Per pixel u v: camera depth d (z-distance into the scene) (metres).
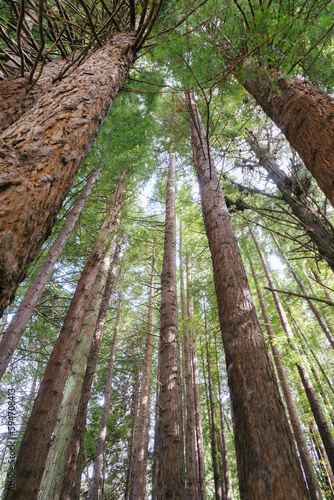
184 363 9.07
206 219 3.68
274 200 6.92
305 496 1.50
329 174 2.29
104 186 7.01
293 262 9.29
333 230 2.40
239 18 2.36
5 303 1.01
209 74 2.65
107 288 8.77
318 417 6.64
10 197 1.10
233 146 5.68
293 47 2.26
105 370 13.78
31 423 3.00
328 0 2.13
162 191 11.01
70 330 4.02
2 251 0.98
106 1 3.69
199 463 9.05
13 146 1.34
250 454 1.72
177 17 3.02
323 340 12.23
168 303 5.50
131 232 8.62
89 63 2.45
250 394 1.99
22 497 2.50
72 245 6.82
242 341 2.32
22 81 3.40
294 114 2.72
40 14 1.95
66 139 1.56
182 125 4.77
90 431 12.62
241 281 2.81
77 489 6.00
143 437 8.39
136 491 7.29
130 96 5.99
